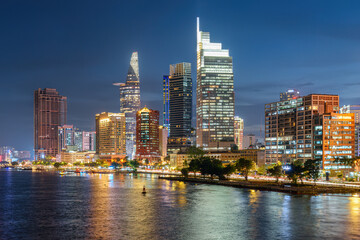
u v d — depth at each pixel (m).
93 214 163.25
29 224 144.38
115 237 123.31
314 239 117.69
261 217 149.00
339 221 140.12
